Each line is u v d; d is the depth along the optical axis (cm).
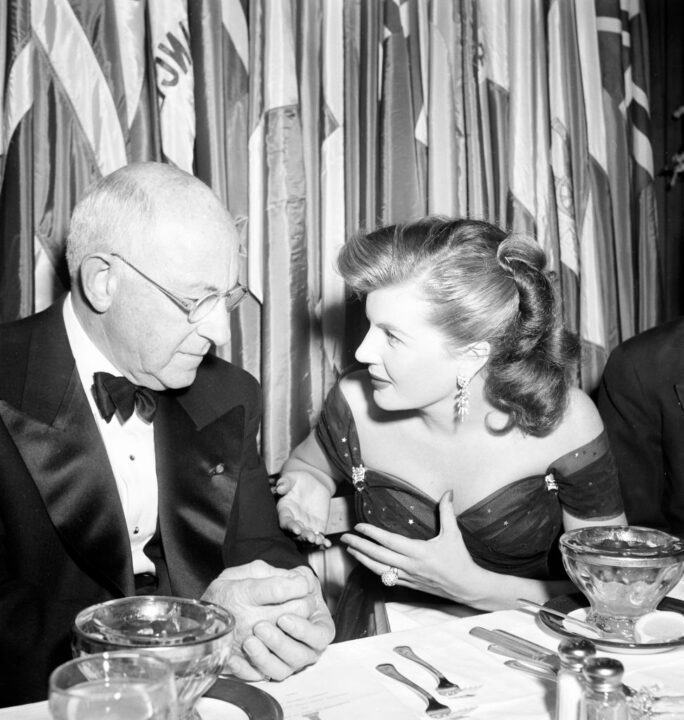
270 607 103
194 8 208
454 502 170
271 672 97
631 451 192
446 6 241
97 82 199
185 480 146
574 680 79
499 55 254
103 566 133
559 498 168
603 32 274
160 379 140
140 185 129
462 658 104
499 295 142
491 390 152
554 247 263
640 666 99
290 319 222
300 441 225
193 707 81
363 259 141
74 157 198
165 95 206
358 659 104
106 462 134
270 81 217
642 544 114
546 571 177
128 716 64
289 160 220
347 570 221
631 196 284
